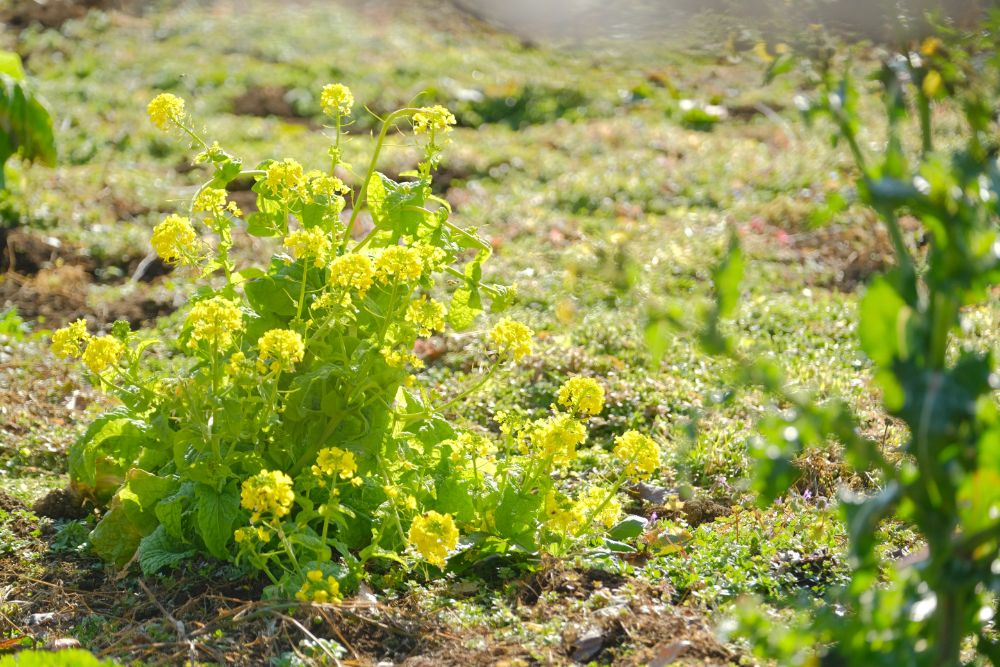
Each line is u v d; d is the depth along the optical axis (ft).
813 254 26.66
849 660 7.09
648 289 22.84
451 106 44.27
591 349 19.42
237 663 10.30
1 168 20.77
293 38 57.36
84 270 26.40
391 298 11.89
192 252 12.48
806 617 9.71
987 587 6.93
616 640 10.47
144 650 10.62
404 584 11.65
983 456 6.66
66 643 10.71
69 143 36.45
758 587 11.57
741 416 16.69
